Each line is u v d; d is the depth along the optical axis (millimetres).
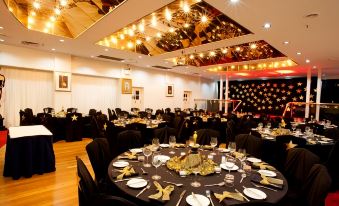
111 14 4219
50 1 4453
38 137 3941
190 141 3002
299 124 6684
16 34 5793
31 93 8156
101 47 7062
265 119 7641
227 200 1549
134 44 7566
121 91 10664
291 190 2449
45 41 6484
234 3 3520
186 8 4309
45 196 3148
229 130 5371
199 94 15672
